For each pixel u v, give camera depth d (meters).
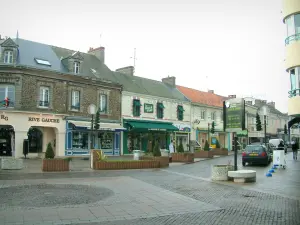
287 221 7.26
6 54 24.02
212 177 13.84
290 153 37.22
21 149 23.48
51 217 7.35
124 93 30.92
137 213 7.91
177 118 36.66
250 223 7.11
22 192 10.27
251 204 9.05
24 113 23.64
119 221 7.21
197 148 36.19
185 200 9.52
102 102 29.03
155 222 7.16
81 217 7.43
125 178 14.06
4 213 7.61
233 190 11.31
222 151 33.19
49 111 25.00
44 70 24.64
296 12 16.80
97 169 17.52
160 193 10.58
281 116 60.50
